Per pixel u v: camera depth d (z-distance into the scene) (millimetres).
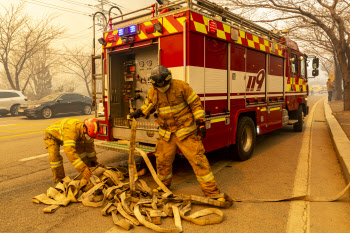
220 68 4746
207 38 4410
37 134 9156
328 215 3145
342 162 4895
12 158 5949
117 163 5547
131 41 4676
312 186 4074
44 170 5070
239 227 2893
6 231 2840
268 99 6566
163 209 3146
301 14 14539
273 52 6645
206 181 3354
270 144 7219
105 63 5266
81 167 3605
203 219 2922
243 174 4691
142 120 4953
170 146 3590
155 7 4410
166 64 4234
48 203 3449
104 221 3051
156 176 3715
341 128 8477
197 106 3348
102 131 5406
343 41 13883
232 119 5125
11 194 3877
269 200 3518
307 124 11055
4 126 11352
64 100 15852
